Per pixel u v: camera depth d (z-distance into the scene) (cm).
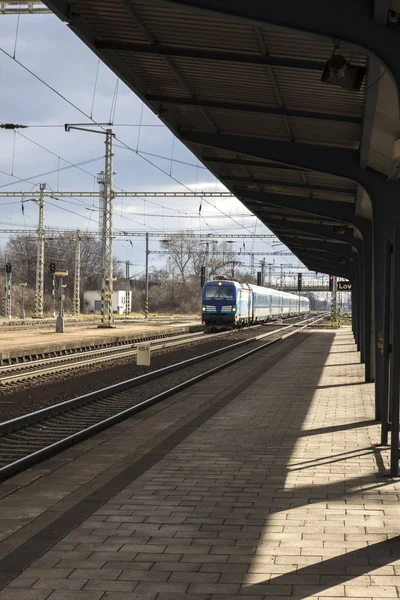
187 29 862
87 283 11612
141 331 4672
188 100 1103
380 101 952
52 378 2100
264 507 673
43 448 995
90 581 495
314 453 925
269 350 3084
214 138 1295
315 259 4203
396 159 1046
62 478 800
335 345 3428
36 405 1555
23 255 11012
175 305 11706
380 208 1255
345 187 1670
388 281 934
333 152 1259
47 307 9506
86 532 602
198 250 12050
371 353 1789
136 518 640
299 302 9881
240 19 650
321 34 649
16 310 8512
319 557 538
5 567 522
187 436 1054
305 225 2488
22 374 2083
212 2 645
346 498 705
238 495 718
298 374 2011
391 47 647
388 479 783
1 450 1077
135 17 821
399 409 793
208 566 521
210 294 5212
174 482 774
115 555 546
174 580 496
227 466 850
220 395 1549
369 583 487
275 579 496
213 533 596
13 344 3231
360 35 648
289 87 1018
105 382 2008
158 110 1180
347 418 1220
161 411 1317
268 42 857
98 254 11956
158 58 966
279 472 818
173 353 3152
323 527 612
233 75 1000
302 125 1189
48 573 511
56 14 793
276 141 1270
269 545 566
